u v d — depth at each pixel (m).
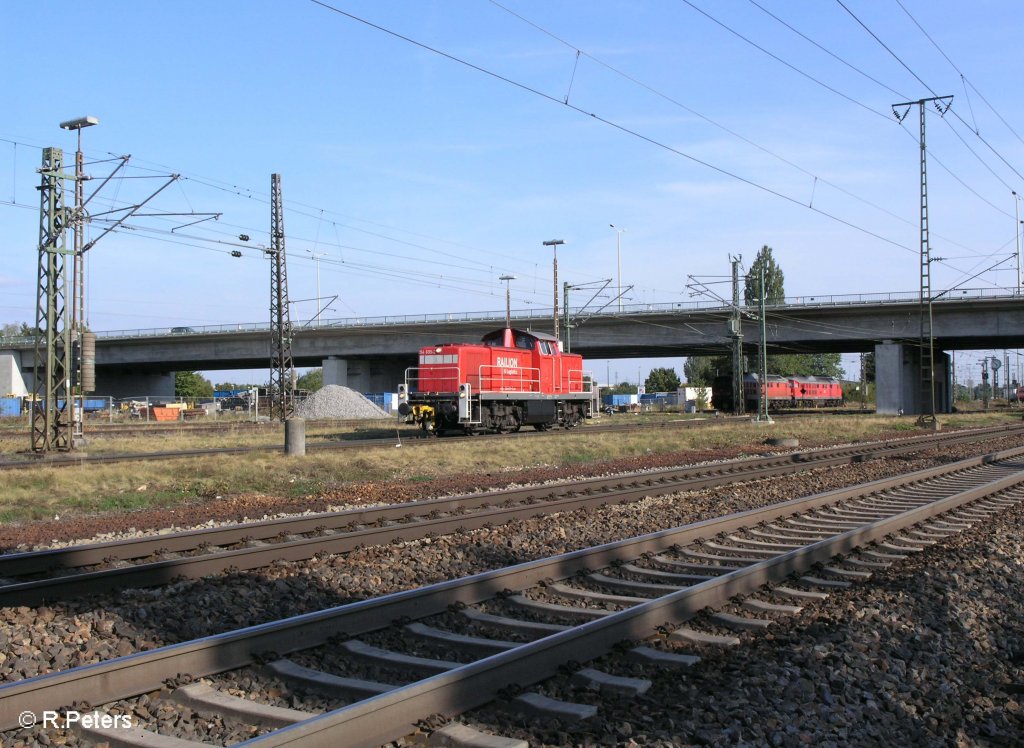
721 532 12.09
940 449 29.77
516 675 5.98
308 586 9.15
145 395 98.62
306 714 5.53
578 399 39.41
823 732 5.34
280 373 51.19
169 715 5.61
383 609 7.50
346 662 6.70
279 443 32.19
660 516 14.11
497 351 33.69
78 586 8.60
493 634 7.52
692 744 5.16
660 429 40.34
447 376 31.97
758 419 52.38
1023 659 7.11
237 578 9.24
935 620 7.84
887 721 5.60
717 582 8.25
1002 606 8.55
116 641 7.16
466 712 5.58
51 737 5.22
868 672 6.41
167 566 9.31
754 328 70.00
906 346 70.50
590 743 5.16
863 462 24.77
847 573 9.72
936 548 10.96
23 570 9.66
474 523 12.94
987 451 28.89
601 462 24.78
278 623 6.73
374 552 10.79
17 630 7.27
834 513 14.55
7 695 5.25
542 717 5.58
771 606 8.16
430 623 7.70
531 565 9.06
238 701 5.71
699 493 17.31
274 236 51.69
